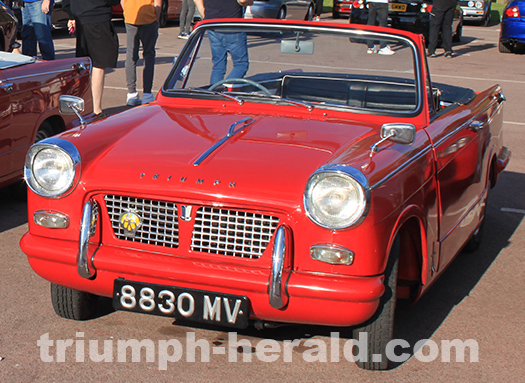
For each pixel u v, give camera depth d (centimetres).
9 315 391
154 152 342
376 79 421
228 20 448
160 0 913
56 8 1479
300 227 306
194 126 377
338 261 304
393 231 317
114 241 334
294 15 1967
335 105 409
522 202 662
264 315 317
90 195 333
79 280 337
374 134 369
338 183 298
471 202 459
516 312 428
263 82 436
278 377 337
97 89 828
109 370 337
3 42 966
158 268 318
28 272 453
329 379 337
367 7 1560
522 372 353
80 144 343
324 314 308
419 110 406
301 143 349
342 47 428
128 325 384
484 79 1338
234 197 310
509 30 1702
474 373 349
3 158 516
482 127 467
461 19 1909
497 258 522
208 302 316
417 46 423
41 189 336
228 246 320
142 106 429
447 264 418
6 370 333
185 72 450
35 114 549
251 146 345
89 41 810
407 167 336
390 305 329
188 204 320
